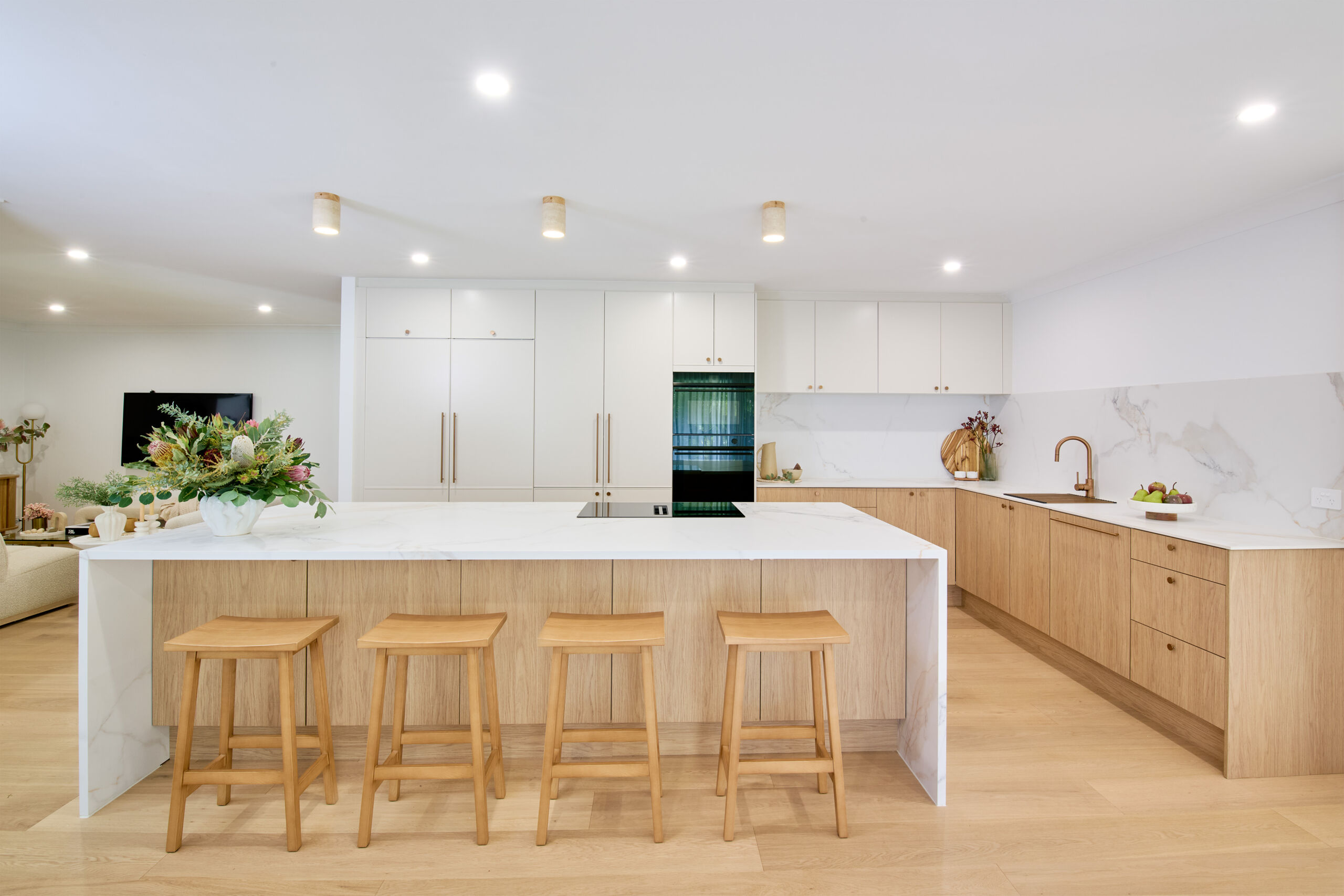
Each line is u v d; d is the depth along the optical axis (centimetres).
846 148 226
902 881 177
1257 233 283
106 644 209
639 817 206
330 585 230
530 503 312
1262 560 231
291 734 188
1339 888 176
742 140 220
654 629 201
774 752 245
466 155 232
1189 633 250
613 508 303
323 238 337
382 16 154
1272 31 158
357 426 427
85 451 645
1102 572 303
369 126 210
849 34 161
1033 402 447
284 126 210
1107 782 229
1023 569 371
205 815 205
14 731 261
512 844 192
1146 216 291
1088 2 148
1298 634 233
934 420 512
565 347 434
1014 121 205
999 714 285
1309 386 259
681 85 185
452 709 233
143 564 225
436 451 431
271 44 166
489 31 160
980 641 388
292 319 591
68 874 177
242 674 230
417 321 429
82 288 462
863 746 250
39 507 554
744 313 439
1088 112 199
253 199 277
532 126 210
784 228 279
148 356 646
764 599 237
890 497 456
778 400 507
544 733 241
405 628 201
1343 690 235
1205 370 309
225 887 173
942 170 243
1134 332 356
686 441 439
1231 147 222
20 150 227
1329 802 217
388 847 190
